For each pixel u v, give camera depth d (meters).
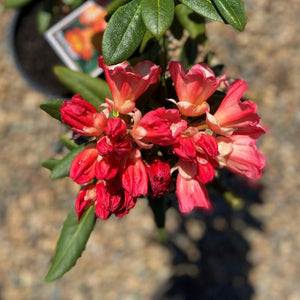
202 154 0.39
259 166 0.39
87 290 0.90
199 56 0.60
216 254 0.91
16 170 0.93
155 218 0.48
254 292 0.89
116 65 0.39
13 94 0.95
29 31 0.80
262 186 0.92
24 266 0.91
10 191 0.93
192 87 0.38
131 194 0.38
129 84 0.38
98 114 0.38
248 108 0.38
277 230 0.91
